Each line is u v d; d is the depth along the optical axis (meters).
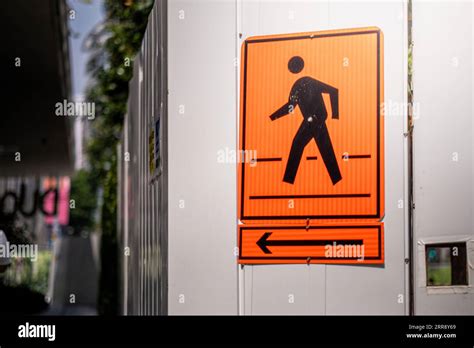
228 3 4.67
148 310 6.18
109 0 15.52
